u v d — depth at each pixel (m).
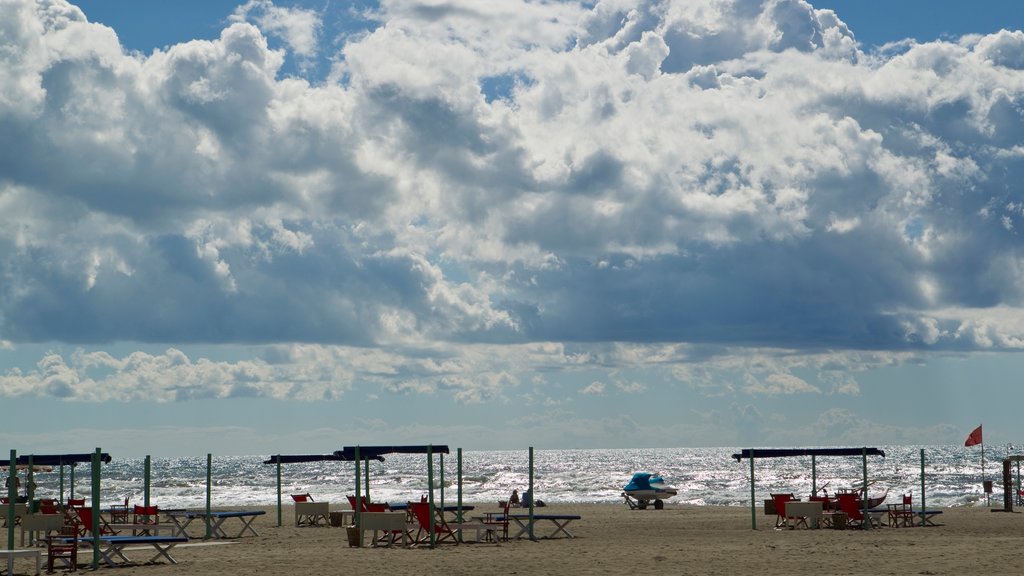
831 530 30.97
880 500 33.78
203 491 87.06
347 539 27.64
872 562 20.28
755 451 31.95
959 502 58.47
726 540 26.98
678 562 20.80
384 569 20.00
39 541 25.05
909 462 178.00
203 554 23.80
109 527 28.09
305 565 20.83
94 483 21.09
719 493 77.31
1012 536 28.03
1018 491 48.53
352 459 26.34
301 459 34.97
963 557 21.00
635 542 26.48
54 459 30.69
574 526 33.62
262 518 39.66
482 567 20.25
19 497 36.66
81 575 19.83
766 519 36.88
